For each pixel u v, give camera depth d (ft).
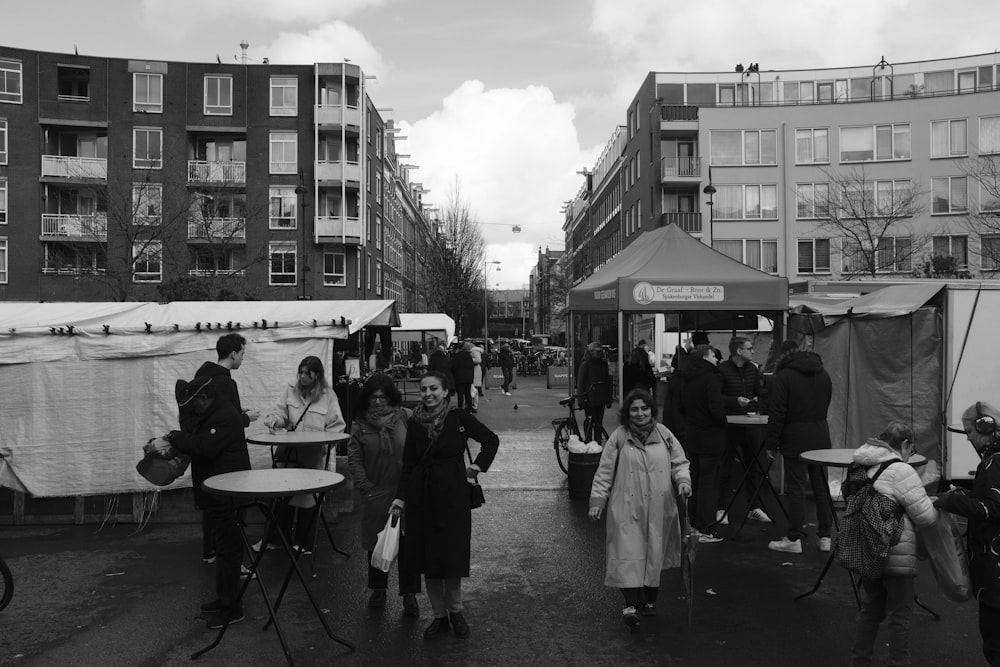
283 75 139.74
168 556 24.07
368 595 20.53
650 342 84.48
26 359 28.27
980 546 13.65
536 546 25.38
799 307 34.40
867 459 14.75
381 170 173.58
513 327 322.34
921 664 16.03
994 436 14.03
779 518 29.35
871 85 152.46
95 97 132.05
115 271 117.29
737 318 49.78
